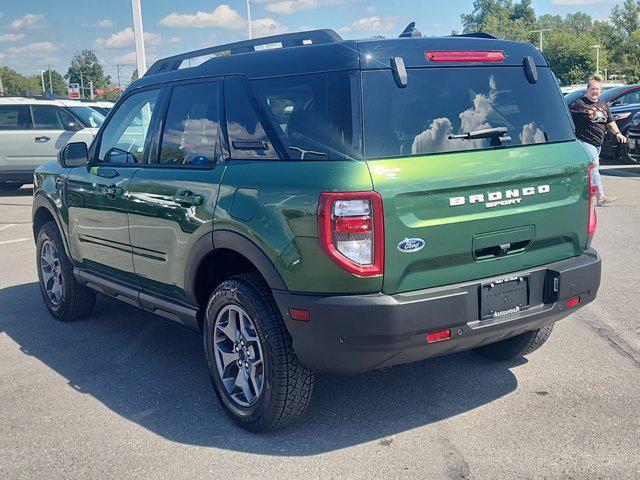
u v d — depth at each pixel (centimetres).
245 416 400
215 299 409
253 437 398
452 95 377
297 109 375
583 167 412
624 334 539
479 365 489
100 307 664
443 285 361
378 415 418
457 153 367
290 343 376
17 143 1477
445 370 482
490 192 369
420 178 348
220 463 370
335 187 339
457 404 430
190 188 423
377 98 356
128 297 509
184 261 433
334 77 361
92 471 366
